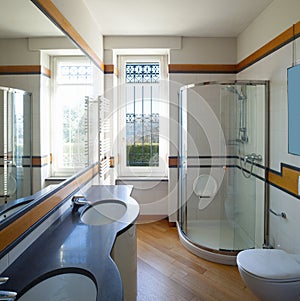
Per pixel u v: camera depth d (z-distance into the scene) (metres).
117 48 3.27
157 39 3.26
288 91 1.97
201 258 2.55
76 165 2.18
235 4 2.42
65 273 1.04
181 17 2.72
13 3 1.21
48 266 1.06
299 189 1.91
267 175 2.46
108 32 3.13
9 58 1.22
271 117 2.38
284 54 2.12
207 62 3.31
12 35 1.23
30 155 1.42
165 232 3.19
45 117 1.61
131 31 3.11
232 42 3.32
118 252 1.45
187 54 3.30
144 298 1.96
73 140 2.13
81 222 1.59
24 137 1.36
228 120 3.07
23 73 1.35
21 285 0.94
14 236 1.12
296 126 1.87
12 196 1.22
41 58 1.55
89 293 0.98
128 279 1.60
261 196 2.58
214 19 2.76
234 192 3.03
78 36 2.18
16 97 1.29
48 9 1.54
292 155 2.01
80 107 2.31
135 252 1.73
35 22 1.43
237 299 1.95
